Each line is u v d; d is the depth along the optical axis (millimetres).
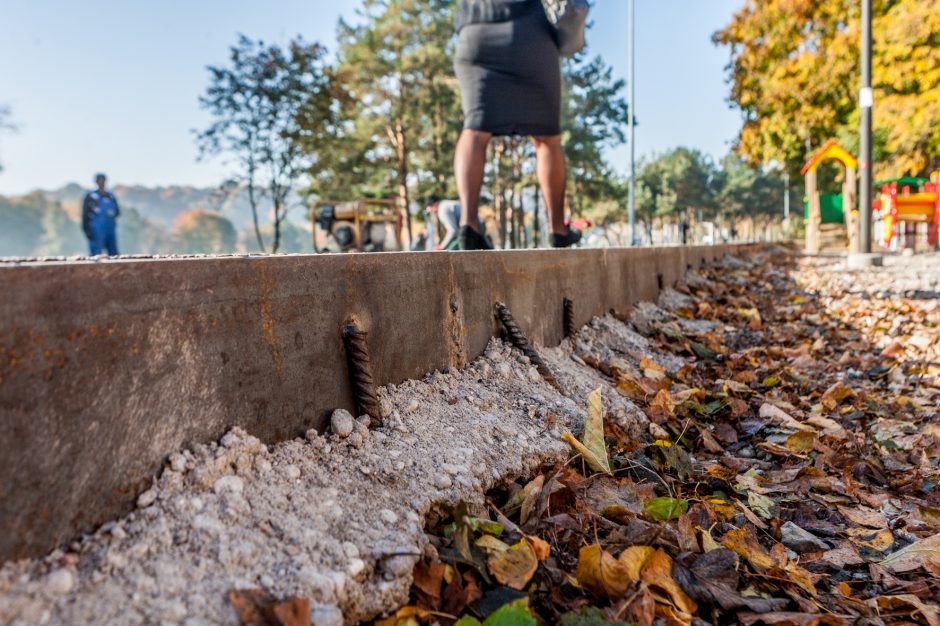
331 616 1089
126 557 1044
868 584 1770
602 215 56406
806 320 5949
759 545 1835
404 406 1890
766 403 3281
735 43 21562
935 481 2459
